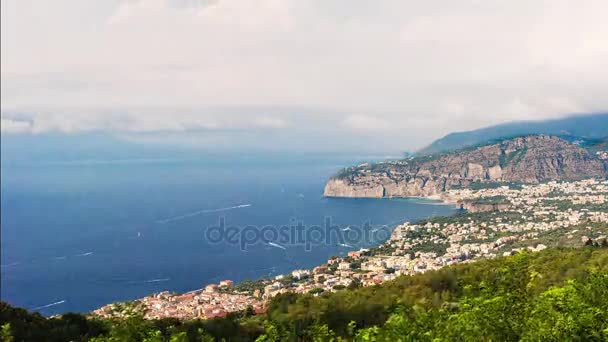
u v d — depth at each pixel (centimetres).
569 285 1653
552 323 1481
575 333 1429
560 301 1559
